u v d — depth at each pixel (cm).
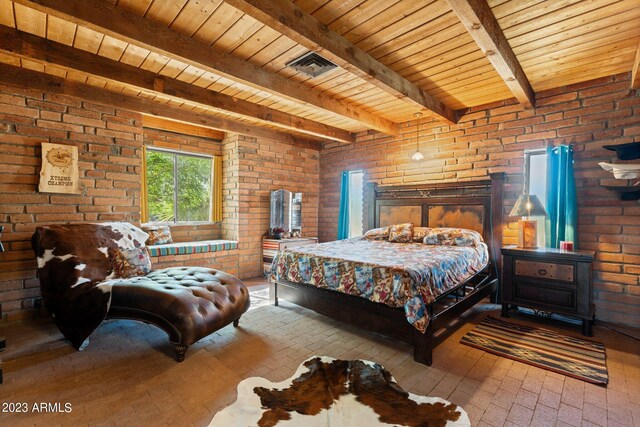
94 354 248
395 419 174
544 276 310
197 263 468
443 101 397
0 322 304
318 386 206
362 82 339
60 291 262
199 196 539
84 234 300
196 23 232
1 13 216
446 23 233
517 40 255
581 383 210
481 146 414
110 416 175
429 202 452
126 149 386
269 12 195
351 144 565
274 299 371
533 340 276
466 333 292
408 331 247
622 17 223
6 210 310
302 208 598
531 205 336
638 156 299
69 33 242
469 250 349
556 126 357
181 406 185
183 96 332
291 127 453
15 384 205
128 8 214
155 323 244
